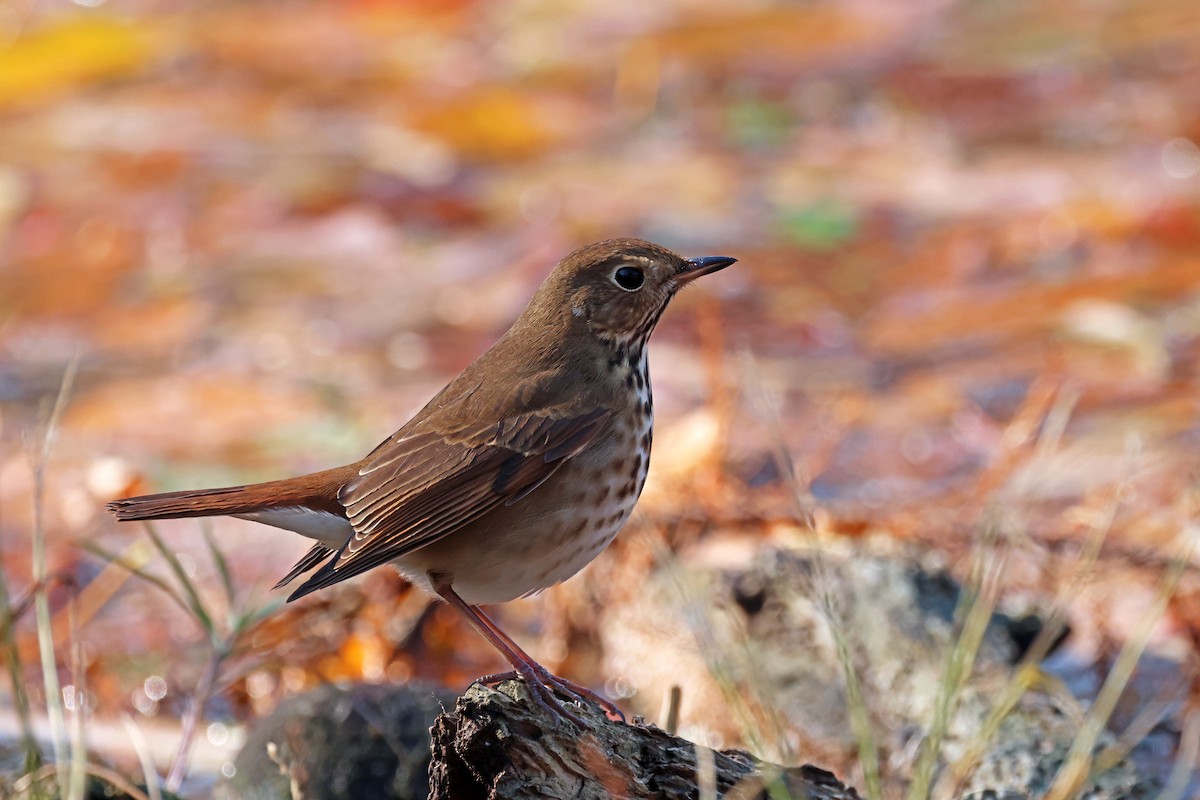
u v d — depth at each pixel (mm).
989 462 13047
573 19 24922
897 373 14891
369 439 13898
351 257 17688
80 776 7508
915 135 20234
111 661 10945
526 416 8531
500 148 20422
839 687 9719
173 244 18031
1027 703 9188
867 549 10930
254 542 12711
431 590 8578
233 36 24453
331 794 8828
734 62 22703
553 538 8508
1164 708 9977
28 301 17062
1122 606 10945
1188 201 17953
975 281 16656
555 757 7133
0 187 19375
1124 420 13602
